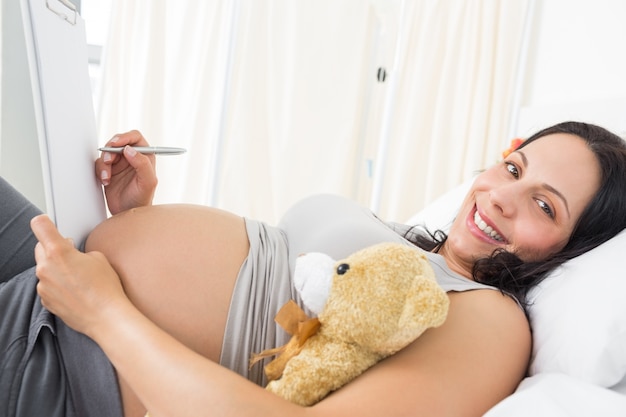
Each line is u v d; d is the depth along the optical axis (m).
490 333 0.67
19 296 0.73
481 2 2.06
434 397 0.56
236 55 2.02
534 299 0.85
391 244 0.57
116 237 0.80
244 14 2.00
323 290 0.55
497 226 0.92
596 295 0.76
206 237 0.81
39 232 0.67
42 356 0.68
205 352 0.74
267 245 0.84
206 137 2.00
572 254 0.90
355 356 0.56
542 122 1.94
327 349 0.56
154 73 1.92
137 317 0.64
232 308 0.74
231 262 0.79
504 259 0.88
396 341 0.52
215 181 1.97
